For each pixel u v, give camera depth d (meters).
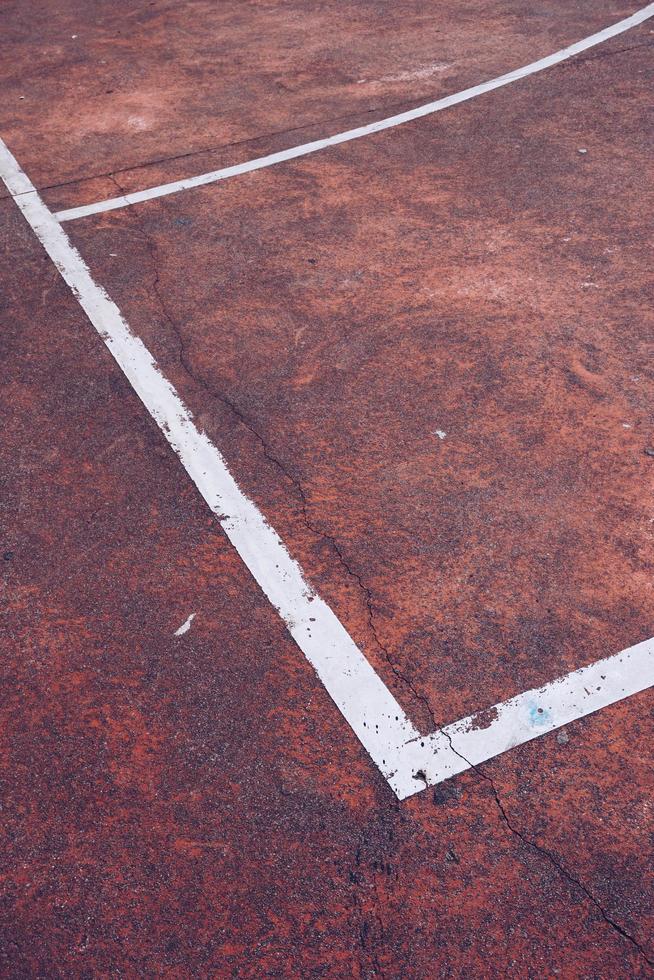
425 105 7.69
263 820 2.91
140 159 7.10
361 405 4.55
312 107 7.81
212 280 5.57
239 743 3.12
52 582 3.70
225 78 8.49
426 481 4.10
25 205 6.53
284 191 6.52
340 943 2.63
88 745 3.12
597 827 2.87
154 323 5.21
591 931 2.63
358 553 3.78
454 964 2.58
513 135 7.09
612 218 5.97
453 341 4.95
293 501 4.03
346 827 2.89
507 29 9.18
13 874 2.80
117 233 6.11
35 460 4.29
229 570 3.73
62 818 2.93
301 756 3.08
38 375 4.83
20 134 7.64
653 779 2.98
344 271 5.60
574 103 7.51
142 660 3.39
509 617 3.50
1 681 3.34
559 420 4.39
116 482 4.16
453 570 3.69
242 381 4.74
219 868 2.80
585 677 3.29
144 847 2.86
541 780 3.00
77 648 3.44
